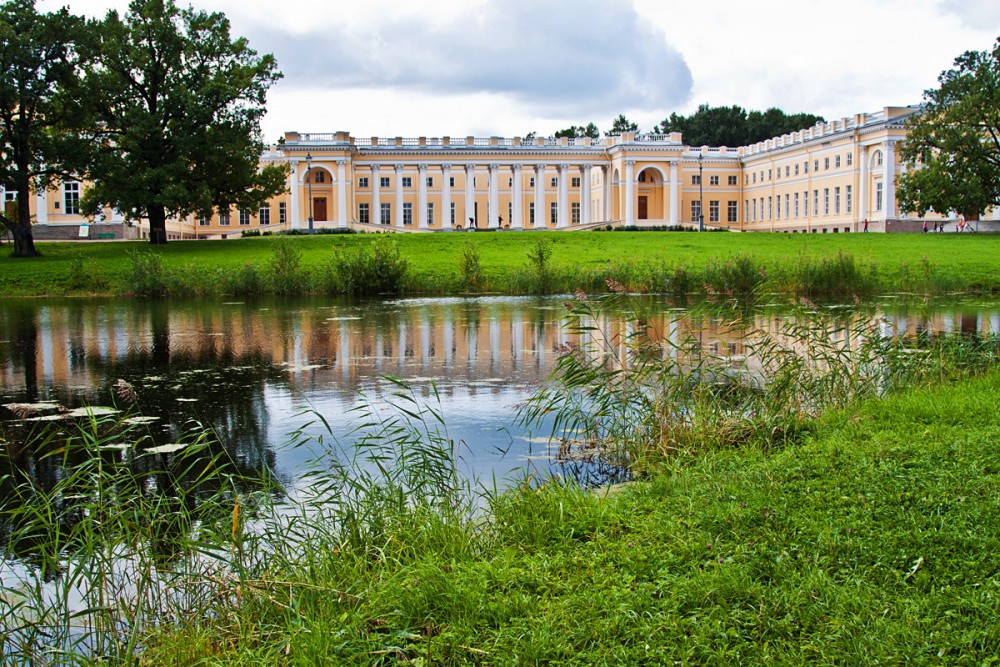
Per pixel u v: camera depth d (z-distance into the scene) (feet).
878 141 239.50
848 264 104.27
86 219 234.58
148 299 103.40
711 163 315.58
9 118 142.51
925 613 14.60
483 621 15.02
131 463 29.07
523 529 19.83
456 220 313.12
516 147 288.10
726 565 16.56
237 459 29.43
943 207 183.01
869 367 38.96
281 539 20.35
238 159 159.94
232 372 47.42
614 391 32.53
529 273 112.47
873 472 22.16
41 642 16.93
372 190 288.51
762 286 47.03
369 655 14.20
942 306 84.99
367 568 18.72
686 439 29.30
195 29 158.81
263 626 16.10
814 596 15.23
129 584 19.54
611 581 16.40
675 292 104.73
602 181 308.81
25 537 20.02
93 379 45.39
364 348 56.95
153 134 150.30
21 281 114.73
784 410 32.12
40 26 138.51
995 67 184.34
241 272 110.63
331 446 30.86
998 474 21.67
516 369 47.98
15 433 33.42
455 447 30.76
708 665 13.37
